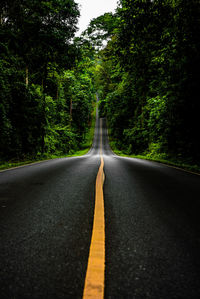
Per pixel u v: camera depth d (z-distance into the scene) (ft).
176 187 14.97
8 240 5.93
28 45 60.90
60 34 64.80
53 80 103.30
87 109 195.31
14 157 53.72
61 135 112.06
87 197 11.33
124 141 147.54
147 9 30.04
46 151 83.56
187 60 39.55
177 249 5.49
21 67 68.33
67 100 159.22
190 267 4.59
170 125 48.60
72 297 3.53
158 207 9.67
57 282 3.98
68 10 61.57
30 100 62.54
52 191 12.88
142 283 3.97
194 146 41.52
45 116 77.15
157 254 5.18
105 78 249.75
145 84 77.10
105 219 7.91
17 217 8.02
